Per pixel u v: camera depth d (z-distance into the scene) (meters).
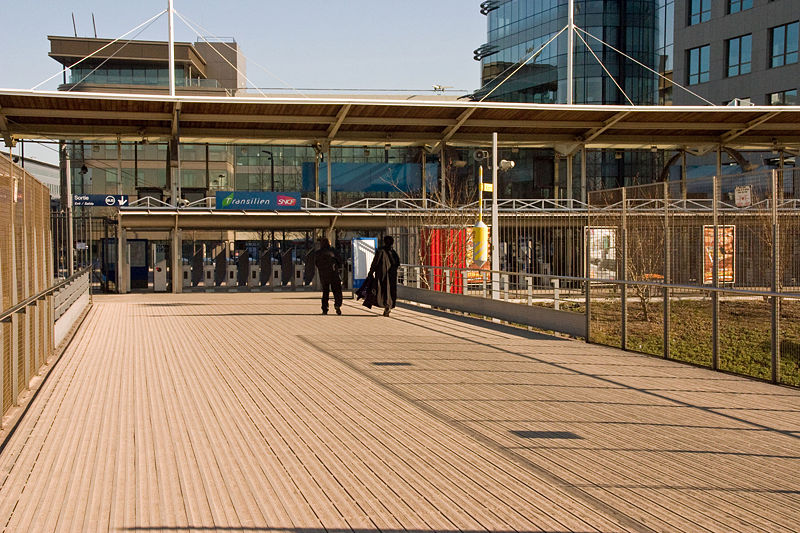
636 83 56.72
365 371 10.81
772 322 10.09
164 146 52.28
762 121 37.22
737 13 50.34
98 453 6.66
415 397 9.01
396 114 36.28
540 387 9.66
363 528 4.89
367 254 25.86
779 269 10.26
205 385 9.77
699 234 11.77
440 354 12.51
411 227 25.41
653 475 6.01
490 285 20.50
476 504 5.34
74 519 5.07
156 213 33.16
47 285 12.11
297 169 52.72
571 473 6.05
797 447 6.85
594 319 14.42
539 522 4.98
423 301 23.67
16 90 31.08
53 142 37.41
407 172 41.25
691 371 10.95
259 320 18.36
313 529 4.88
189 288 35.66
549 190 50.91
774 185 10.44
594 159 53.00
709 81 52.53
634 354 12.66
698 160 51.44
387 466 6.25
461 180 50.03
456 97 57.66
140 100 32.56
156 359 11.99
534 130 40.06
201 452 6.67
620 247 13.50
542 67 59.03
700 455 6.57
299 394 9.18
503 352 12.79
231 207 34.03
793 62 46.94
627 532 4.80
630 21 56.53
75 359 12.04
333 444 6.93
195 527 4.92
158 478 5.95
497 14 64.06
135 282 34.38
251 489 5.67
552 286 18.27
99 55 64.31
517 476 5.98
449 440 7.07
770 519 5.04
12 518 5.10
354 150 49.19
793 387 9.73
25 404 8.67
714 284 11.13
